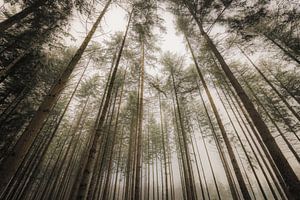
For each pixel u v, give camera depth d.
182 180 18.88
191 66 15.37
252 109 5.39
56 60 11.74
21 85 9.77
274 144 4.66
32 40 8.34
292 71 13.77
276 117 14.57
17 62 8.99
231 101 15.25
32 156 12.88
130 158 14.84
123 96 15.55
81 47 6.29
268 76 15.27
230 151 9.22
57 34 8.73
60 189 13.87
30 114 10.34
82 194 4.80
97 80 16.44
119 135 19.42
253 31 11.15
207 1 7.46
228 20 7.49
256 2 6.72
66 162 22.31
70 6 7.27
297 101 13.05
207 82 14.98
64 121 17.77
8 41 8.09
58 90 5.17
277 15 7.75
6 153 8.83
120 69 15.27
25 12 6.57
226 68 6.66
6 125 9.23
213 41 8.19
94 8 7.23
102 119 6.50
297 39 10.34
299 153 14.36
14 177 11.47
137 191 7.91
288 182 4.16
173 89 15.65
